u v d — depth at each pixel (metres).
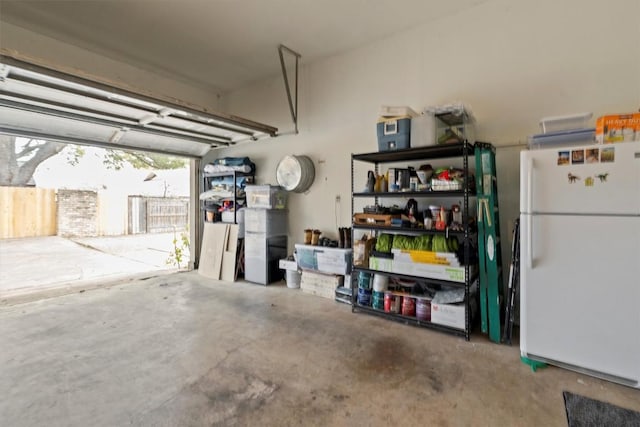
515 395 2.01
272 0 3.20
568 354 2.21
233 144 5.31
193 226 5.89
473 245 3.15
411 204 3.33
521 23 3.07
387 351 2.61
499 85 3.20
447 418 1.80
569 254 2.18
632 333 2.00
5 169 10.67
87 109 3.35
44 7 3.27
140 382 2.18
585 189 2.11
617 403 1.92
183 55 4.39
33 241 9.53
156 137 4.74
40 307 3.74
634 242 1.98
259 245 4.76
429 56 3.62
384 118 3.27
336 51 4.28
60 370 2.34
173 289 4.52
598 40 2.73
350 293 3.80
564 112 2.89
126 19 3.51
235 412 1.87
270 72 4.96
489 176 2.85
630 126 2.04
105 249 8.38
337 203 4.43
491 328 2.81
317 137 4.61
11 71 2.42
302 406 1.92
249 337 2.89
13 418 1.82
